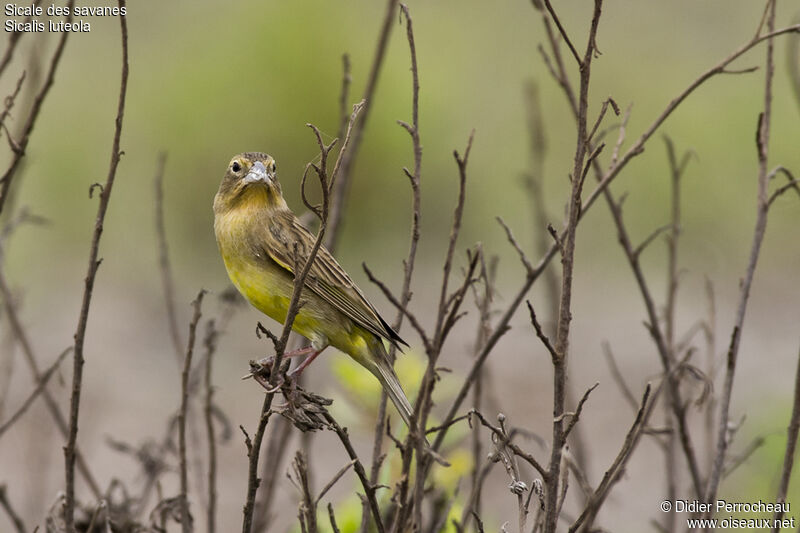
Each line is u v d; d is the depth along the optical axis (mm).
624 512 11812
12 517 7402
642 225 20359
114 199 20609
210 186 20359
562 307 5277
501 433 5449
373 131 20406
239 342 16062
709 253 19656
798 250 19438
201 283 19125
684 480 10492
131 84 21906
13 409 12625
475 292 6562
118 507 7379
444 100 20891
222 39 21359
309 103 20672
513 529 11016
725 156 21266
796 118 21672
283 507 11016
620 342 16453
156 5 24141
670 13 25578
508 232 6496
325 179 5301
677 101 6434
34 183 20469
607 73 22781
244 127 20641
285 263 7895
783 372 14836
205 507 7898
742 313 6387
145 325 16734
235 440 13570
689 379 8164
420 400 5922
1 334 14680
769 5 6391
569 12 25078
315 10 21078
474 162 20969
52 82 6648
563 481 5359
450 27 23203
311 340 8000
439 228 20531
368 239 20375
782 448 10688
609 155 16422
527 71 22547
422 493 5867
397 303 5801
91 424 13445
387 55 21203
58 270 18891
